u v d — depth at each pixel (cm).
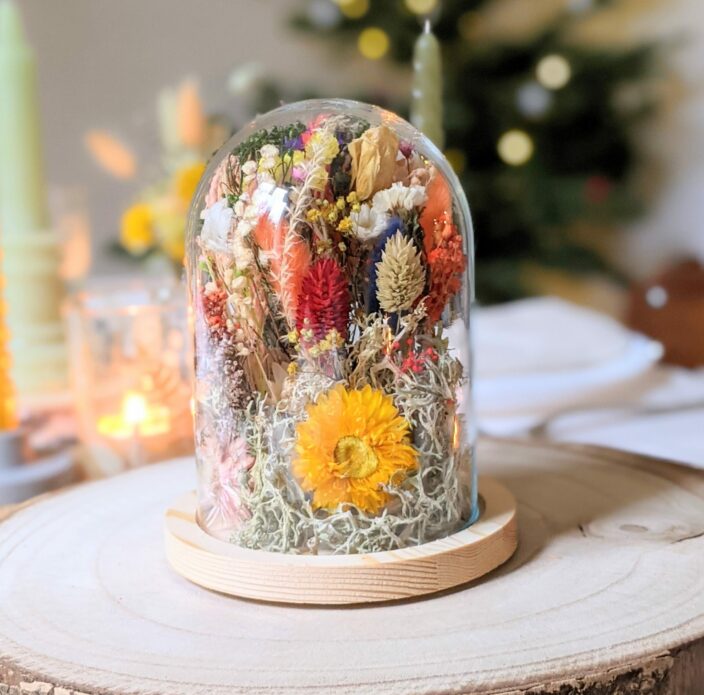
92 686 36
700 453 63
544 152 139
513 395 74
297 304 40
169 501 52
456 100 133
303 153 41
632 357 85
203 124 82
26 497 64
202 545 42
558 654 37
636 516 47
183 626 40
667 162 162
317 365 41
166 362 66
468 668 36
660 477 52
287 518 41
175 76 169
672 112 160
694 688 38
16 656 38
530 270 148
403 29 131
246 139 43
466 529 43
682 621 38
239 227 41
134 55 167
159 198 81
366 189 40
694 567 42
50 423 78
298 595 40
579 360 84
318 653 37
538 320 100
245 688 35
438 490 42
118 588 43
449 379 43
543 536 46
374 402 41
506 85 134
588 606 40
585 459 55
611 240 169
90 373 67
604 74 137
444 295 42
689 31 157
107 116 167
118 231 167
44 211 83
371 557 41
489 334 95
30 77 82
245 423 42
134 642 38
